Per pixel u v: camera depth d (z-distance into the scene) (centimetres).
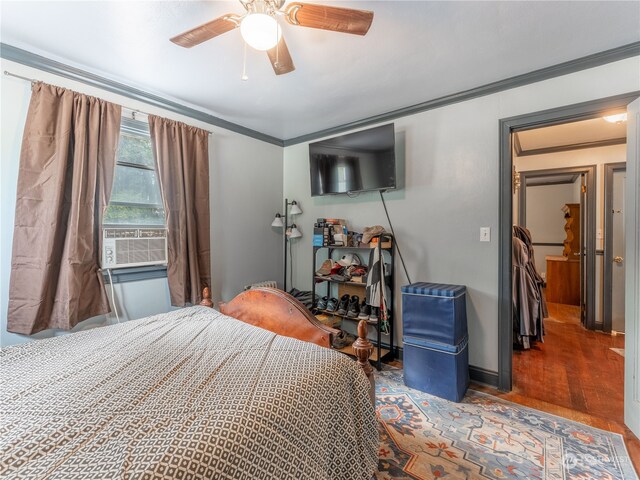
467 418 203
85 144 216
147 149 266
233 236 335
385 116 304
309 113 305
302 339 170
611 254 373
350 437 122
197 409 96
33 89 199
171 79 237
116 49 197
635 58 192
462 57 207
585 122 317
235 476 84
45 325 203
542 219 580
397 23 172
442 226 272
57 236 205
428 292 236
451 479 150
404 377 250
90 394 106
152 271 262
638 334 184
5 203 197
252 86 249
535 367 281
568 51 199
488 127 248
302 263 386
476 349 255
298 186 386
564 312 466
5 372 122
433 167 277
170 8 161
